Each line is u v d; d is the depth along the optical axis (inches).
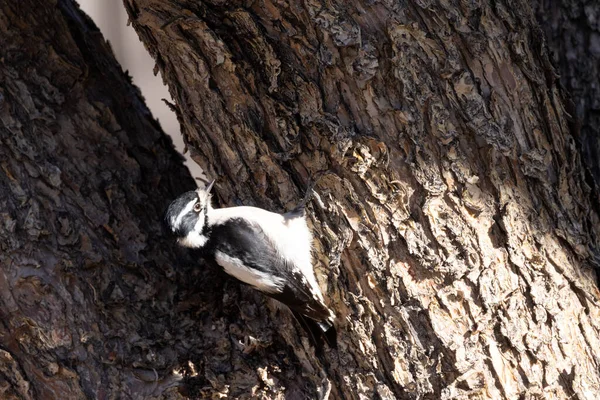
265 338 199.6
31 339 187.5
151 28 186.5
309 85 180.4
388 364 189.0
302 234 191.0
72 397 188.5
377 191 181.9
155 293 201.5
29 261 187.9
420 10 175.8
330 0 174.6
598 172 224.8
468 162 180.2
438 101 177.6
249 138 190.1
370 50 174.9
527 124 184.4
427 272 182.7
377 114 178.4
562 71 226.5
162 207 215.0
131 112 223.1
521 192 184.4
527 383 186.4
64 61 206.4
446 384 185.9
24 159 193.3
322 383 195.6
